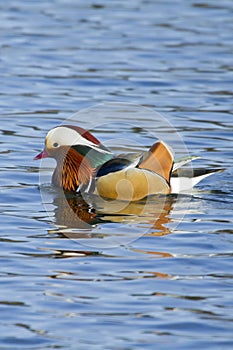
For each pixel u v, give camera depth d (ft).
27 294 36.96
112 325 34.50
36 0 110.11
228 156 59.72
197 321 34.88
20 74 79.41
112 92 74.64
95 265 40.14
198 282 38.37
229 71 81.61
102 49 88.22
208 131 65.26
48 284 37.99
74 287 37.73
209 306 36.09
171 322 34.78
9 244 42.65
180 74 80.43
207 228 45.44
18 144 61.46
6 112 69.05
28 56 85.30
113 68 81.92
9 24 97.30
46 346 32.99
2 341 33.27
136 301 36.47
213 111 70.23
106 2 109.91
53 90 75.10
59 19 100.17
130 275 39.06
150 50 88.28
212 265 40.27
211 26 98.48
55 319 34.91
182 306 36.09
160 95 74.18
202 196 51.52
